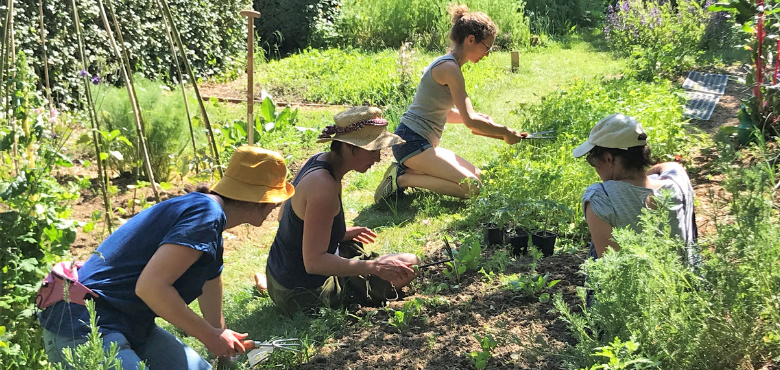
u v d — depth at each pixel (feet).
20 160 15.43
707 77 32.09
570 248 14.74
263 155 9.33
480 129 17.95
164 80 34.86
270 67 41.70
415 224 18.20
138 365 8.27
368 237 13.84
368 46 48.83
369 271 11.93
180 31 35.58
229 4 40.34
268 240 17.95
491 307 12.04
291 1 48.06
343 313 12.56
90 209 19.67
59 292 8.50
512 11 47.37
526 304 12.08
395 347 11.05
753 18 19.20
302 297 12.44
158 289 8.22
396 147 19.39
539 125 22.86
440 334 11.30
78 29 16.31
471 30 17.54
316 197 11.25
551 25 52.13
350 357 10.87
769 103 18.88
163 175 22.21
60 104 25.39
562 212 16.11
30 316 10.46
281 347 9.96
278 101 34.12
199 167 21.62
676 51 35.24
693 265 9.19
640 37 42.27
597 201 9.90
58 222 11.30
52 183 11.93
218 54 39.09
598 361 8.55
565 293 12.19
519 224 15.24
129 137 21.31
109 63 30.55
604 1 57.82
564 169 16.98
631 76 32.58
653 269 8.30
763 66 19.19
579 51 44.73
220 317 10.25
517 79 36.11
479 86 34.01
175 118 21.74
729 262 8.31
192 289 8.95
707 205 14.89
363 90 34.12
